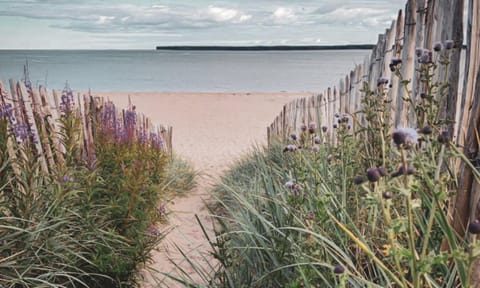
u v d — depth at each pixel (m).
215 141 12.45
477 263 1.33
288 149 2.65
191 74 63.78
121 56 154.62
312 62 107.62
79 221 3.04
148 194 4.11
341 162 2.60
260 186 3.40
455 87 2.12
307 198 2.27
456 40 2.10
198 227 4.51
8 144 2.88
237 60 125.12
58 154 3.73
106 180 3.57
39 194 2.94
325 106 5.73
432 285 1.37
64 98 3.80
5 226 2.37
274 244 2.19
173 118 17.39
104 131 4.30
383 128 2.57
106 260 2.92
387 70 3.62
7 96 3.20
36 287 2.35
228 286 2.15
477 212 1.51
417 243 1.67
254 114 18.67
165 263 3.55
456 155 1.22
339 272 1.25
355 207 2.14
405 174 1.03
